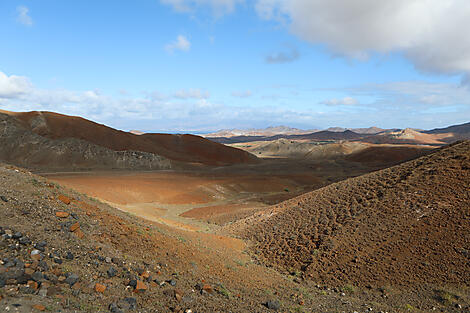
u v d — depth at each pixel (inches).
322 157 7721.5
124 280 297.4
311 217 871.1
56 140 3880.4
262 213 1185.4
